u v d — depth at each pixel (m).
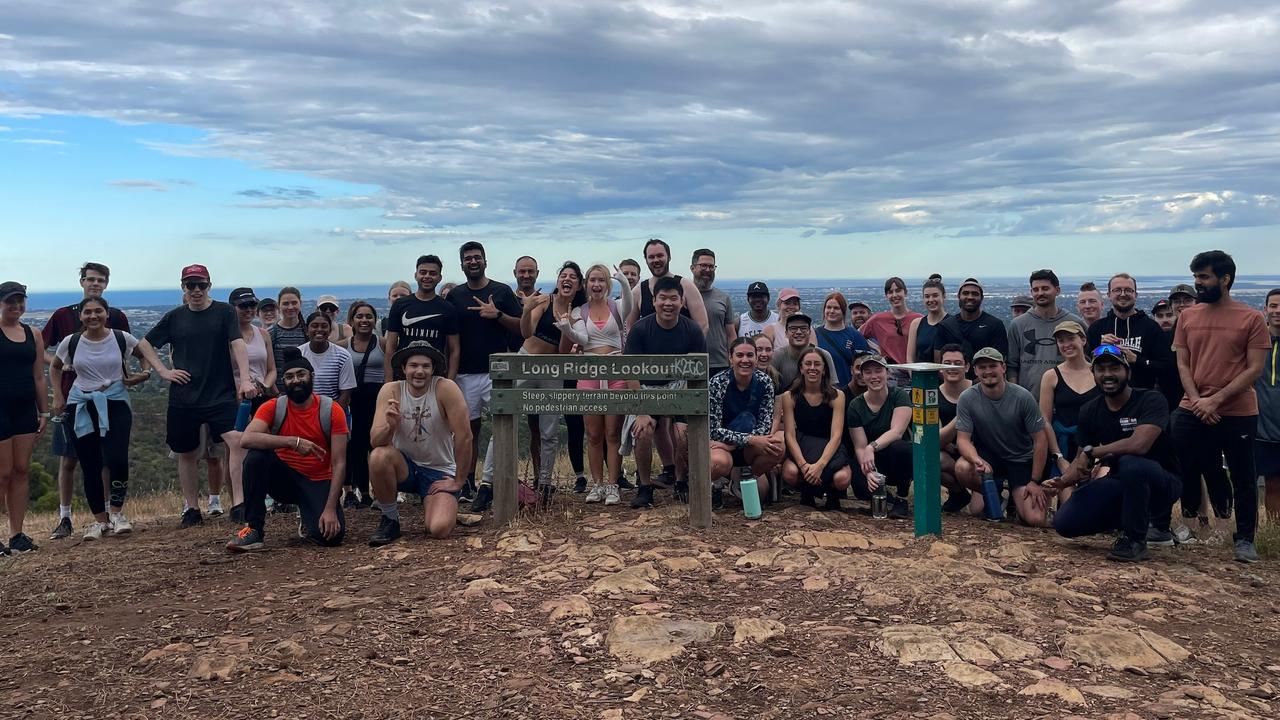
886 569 5.72
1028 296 11.54
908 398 7.85
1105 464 6.75
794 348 8.41
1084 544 6.94
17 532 7.71
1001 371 7.51
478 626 4.80
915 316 10.40
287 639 4.66
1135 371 8.40
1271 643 4.81
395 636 4.69
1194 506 7.62
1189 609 5.31
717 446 7.67
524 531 6.89
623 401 7.10
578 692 3.97
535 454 8.72
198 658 4.43
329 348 8.53
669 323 7.51
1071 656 4.38
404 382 7.13
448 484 7.20
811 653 4.36
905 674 4.13
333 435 7.02
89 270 8.09
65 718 3.82
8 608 5.57
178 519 9.31
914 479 6.90
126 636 4.88
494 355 7.23
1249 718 3.75
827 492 7.96
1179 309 9.25
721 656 4.32
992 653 4.36
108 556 7.06
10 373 7.62
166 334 8.55
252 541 6.93
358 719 3.75
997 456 7.80
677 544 6.49
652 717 3.71
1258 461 7.91
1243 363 6.88
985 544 6.78
